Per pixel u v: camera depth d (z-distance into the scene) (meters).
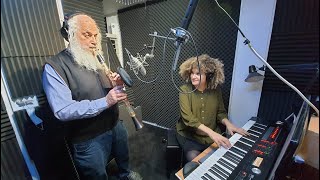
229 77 1.70
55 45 1.40
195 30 1.83
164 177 1.72
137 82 2.31
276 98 1.43
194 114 1.49
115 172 1.77
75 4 1.58
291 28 1.25
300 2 1.18
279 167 0.67
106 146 1.37
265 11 1.33
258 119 1.39
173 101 2.21
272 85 1.41
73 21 1.10
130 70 2.14
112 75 1.26
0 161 0.49
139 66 1.97
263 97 1.49
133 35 2.30
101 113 1.24
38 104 1.29
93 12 1.80
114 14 2.36
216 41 1.73
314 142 0.71
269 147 0.95
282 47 1.30
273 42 1.34
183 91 1.53
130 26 2.30
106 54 2.00
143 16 2.16
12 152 1.18
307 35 1.17
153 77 2.23
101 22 1.92
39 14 1.29
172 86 2.15
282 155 0.60
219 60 1.60
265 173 0.74
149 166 1.87
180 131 1.52
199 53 1.85
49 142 1.34
